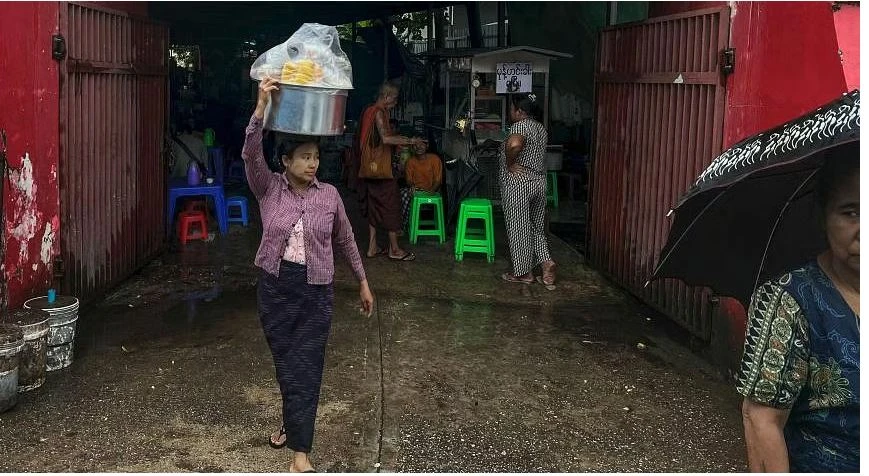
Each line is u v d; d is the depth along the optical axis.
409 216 8.19
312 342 3.10
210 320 5.20
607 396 4.08
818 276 1.71
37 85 4.50
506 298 5.89
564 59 10.04
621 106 6.09
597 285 6.29
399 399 3.97
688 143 4.89
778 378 1.70
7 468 3.15
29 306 4.21
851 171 1.62
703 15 4.70
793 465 1.76
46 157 4.65
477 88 9.13
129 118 5.98
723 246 1.94
